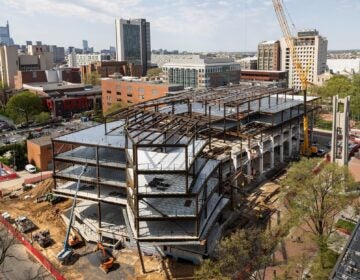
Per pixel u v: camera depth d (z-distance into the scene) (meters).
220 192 75.00
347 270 48.50
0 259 59.25
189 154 66.50
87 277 60.22
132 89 185.50
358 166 105.38
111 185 71.25
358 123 177.62
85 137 78.56
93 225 71.56
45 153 113.88
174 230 60.75
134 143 60.22
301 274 56.47
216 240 66.69
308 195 64.88
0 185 102.38
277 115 119.38
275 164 110.75
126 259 64.94
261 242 55.00
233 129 104.31
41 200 88.56
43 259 63.53
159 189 60.75
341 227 70.69
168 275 60.16
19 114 175.12
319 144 135.25
